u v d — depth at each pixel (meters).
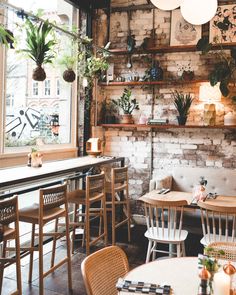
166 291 1.49
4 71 3.68
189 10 2.50
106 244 3.97
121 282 1.58
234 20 4.71
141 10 5.24
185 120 4.85
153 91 5.22
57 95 4.81
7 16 3.70
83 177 4.47
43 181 3.69
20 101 4.03
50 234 3.03
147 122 5.03
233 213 2.98
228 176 4.64
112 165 5.45
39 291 2.80
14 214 2.40
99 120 5.43
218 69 4.46
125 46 5.34
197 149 5.04
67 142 5.08
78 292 3.02
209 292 1.41
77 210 4.39
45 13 4.56
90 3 5.21
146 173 5.31
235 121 4.58
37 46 3.41
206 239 3.21
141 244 4.27
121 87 5.43
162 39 5.13
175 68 5.09
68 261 3.07
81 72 4.83
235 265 1.82
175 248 3.72
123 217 5.27
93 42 5.37
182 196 3.68
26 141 4.13
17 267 2.47
